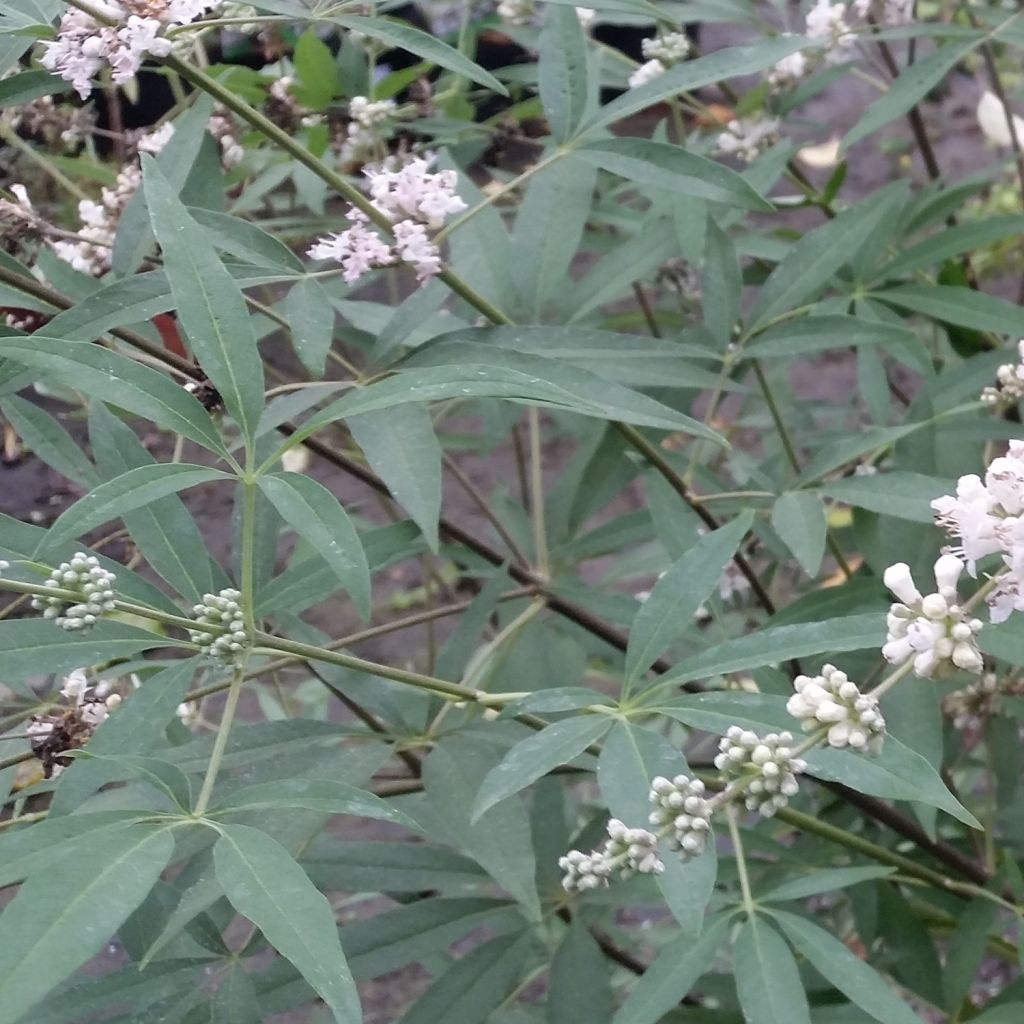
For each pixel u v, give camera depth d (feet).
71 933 1.07
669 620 1.41
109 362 1.28
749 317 1.95
